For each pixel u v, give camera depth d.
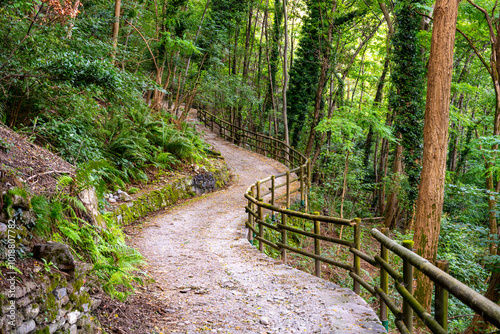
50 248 3.00
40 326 2.57
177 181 10.74
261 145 22.05
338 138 14.62
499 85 12.57
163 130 11.97
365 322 3.52
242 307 4.06
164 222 8.37
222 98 19.00
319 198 15.70
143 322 3.62
